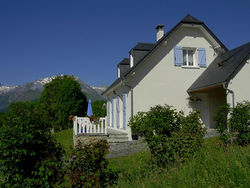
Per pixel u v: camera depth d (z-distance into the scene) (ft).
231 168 16.08
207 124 46.16
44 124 17.84
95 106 95.61
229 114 28.32
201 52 47.93
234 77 35.94
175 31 45.19
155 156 21.72
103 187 17.87
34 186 16.61
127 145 38.14
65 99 80.12
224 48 48.39
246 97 35.88
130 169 21.25
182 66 46.47
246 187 13.74
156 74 44.83
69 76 98.48
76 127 41.91
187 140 22.13
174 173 17.72
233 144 25.20
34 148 17.01
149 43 55.52
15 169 16.25
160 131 22.41
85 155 17.38
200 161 19.38
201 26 47.09
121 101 52.31
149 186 16.08
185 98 45.80
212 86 37.76
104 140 18.78
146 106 43.57
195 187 14.79
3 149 15.88
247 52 37.42
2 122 16.90
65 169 17.16
